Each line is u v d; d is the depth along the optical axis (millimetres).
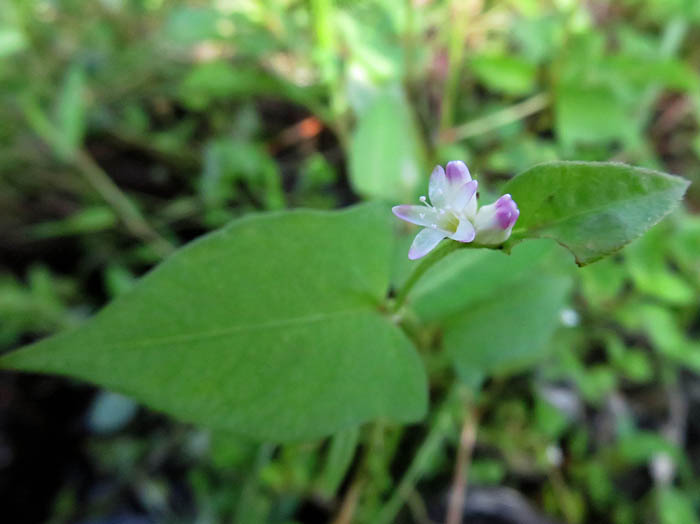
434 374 67
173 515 75
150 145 97
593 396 74
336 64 81
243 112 102
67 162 93
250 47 88
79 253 94
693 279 79
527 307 55
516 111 92
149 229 90
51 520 76
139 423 83
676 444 77
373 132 71
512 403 75
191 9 87
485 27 103
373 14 89
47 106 98
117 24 108
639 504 73
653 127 103
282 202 90
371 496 68
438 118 98
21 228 94
